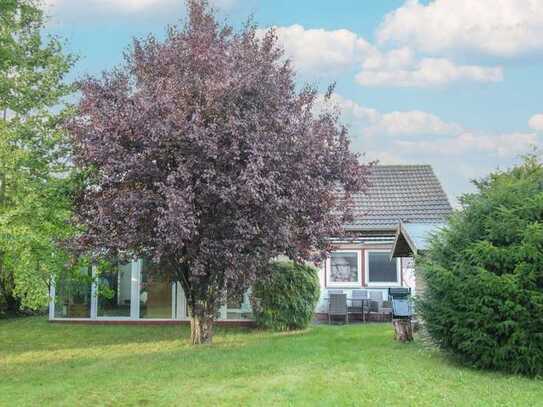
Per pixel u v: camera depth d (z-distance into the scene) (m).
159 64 14.80
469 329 10.72
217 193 12.83
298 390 9.33
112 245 14.05
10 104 15.52
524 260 10.55
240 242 13.58
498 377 10.33
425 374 10.41
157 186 13.48
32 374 11.91
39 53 16.27
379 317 23.06
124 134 13.50
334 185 15.58
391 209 25.28
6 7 15.72
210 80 13.41
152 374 10.94
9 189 15.17
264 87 13.81
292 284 19.55
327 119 15.55
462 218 11.82
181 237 12.81
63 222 14.80
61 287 18.44
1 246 13.34
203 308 16.09
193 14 15.26
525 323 10.35
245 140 13.03
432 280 11.48
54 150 15.59
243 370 11.00
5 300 23.53
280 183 13.47
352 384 9.67
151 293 21.77
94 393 9.55
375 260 24.19
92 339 18.06
